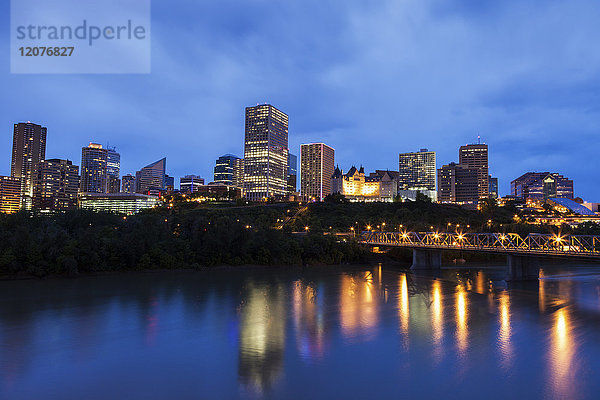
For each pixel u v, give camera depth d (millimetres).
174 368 47281
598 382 43312
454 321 68688
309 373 45812
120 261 122250
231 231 145000
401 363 48812
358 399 39500
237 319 69500
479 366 47812
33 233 126562
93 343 56125
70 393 40844
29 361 49312
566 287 106625
